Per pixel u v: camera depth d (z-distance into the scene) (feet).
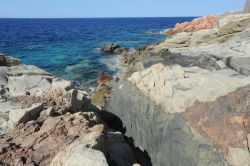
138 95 60.54
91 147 36.88
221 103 43.39
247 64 58.49
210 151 39.99
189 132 44.11
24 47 216.13
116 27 511.81
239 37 98.73
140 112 58.75
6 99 56.70
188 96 47.96
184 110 47.29
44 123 46.14
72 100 56.24
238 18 125.59
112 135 50.75
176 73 53.26
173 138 46.83
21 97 57.62
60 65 145.89
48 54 182.09
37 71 72.74
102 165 32.42
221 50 77.82
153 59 84.99
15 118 47.75
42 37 304.91
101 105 80.18
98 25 605.73
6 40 266.36
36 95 59.21
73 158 33.78
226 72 57.93
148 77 58.65
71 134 42.11
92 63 149.89
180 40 140.46
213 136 40.68
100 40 271.49
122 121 65.87
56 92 57.41
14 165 36.35
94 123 49.39
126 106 64.39
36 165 36.83
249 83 47.39
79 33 367.45
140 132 58.59
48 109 50.21
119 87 70.28
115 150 45.65
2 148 39.17
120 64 144.77
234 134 38.73
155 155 52.34
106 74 125.29
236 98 42.88
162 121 51.08
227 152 38.14
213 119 42.09
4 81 64.54
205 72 55.11
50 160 37.76
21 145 40.63
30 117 49.14
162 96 52.60
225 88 46.26
